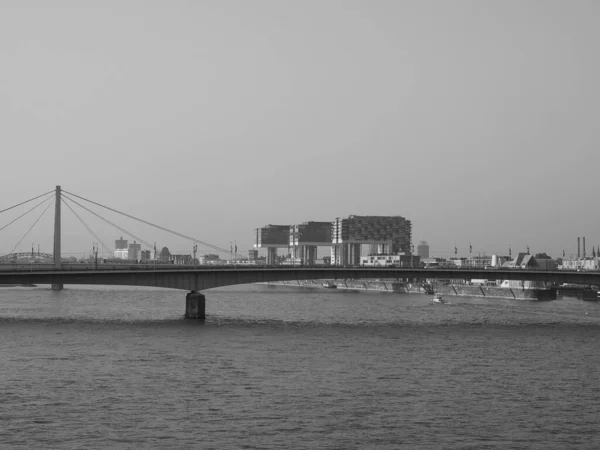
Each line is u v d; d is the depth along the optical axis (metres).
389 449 74.19
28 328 165.12
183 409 87.69
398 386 101.50
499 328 177.75
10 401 90.44
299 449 73.81
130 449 73.19
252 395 95.06
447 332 167.00
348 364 118.44
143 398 92.88
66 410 86.75
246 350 132.50
